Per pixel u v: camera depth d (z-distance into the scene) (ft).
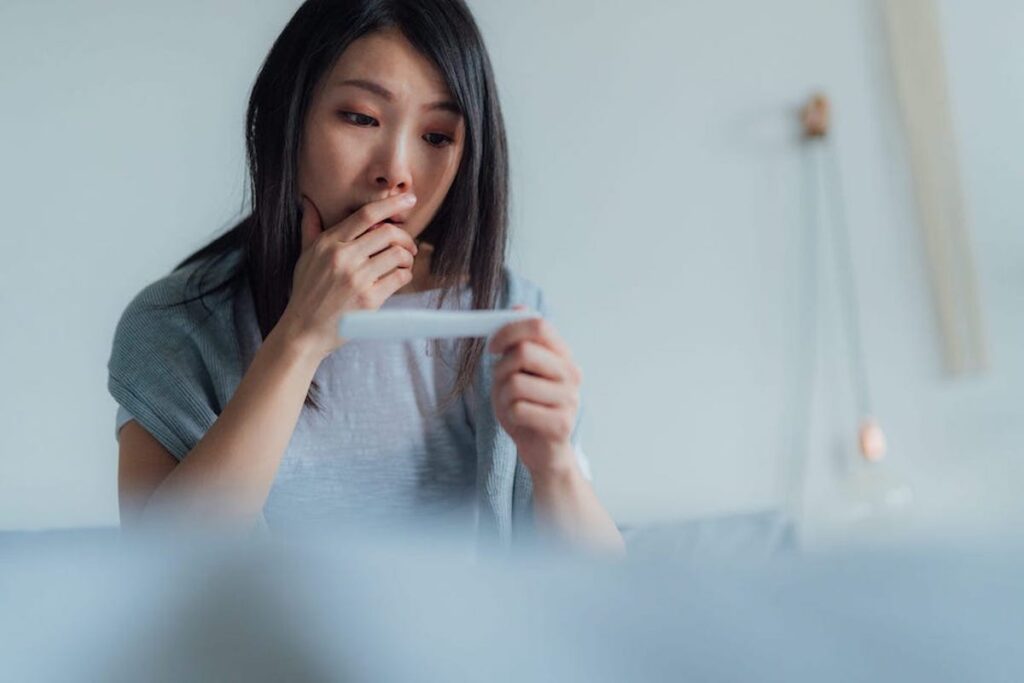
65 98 4.32
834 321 5.31
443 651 0.59
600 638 0.60
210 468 2.40
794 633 0.60
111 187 4.35
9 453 4.19
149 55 4.41
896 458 5.37
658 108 5.07
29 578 0.59
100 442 4.28
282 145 2.81
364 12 2.68
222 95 4.47
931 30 5.49
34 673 0.56
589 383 4.91
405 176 2.73
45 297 4.26
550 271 4.89
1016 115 5.71
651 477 4.97
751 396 5.15
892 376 5.39
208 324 3.02
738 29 5.22
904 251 5.44
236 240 3.22
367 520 2.98
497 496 2.95
